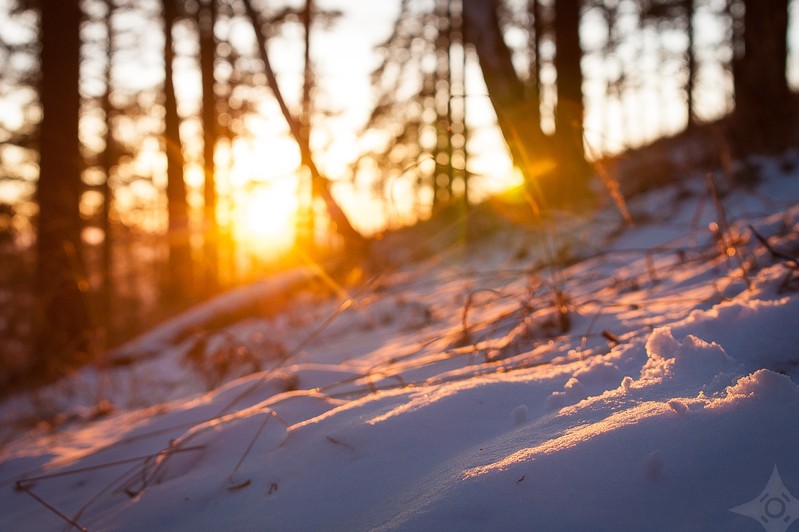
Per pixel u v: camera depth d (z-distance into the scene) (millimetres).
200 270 14125
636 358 2033
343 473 1759
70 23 9016
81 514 2264
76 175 8906
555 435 1553
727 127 7641
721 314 2207
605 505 1240
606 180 3484
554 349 2590
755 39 7848
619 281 3607
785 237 3414
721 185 6559
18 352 8266
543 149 7062
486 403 1918
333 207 7082
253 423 2445
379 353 3922
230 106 15859
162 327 9156
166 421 3080
